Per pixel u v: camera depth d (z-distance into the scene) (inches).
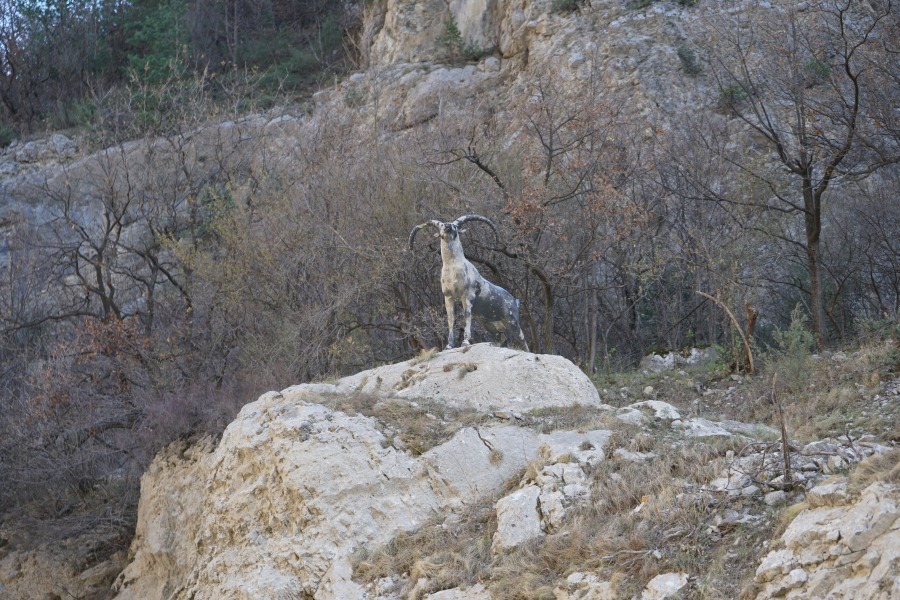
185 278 3284.9
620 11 3937.0
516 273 2819.9
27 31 5880.9
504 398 1722.4
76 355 3063.5
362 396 1749.5
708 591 1057.5
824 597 946.7
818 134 2556.6
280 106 4589.1
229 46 5679.1
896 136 2477.9
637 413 1605.6
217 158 3580.2
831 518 1023.0
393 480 1550.2
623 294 3253.0
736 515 1170.0
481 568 1312.7
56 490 2994.6
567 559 1236.5
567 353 3206.2
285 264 2888.8
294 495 1582.2
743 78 3336.6
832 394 1916.8
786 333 2278.5
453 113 3174.2
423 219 2733.8
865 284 3019.2
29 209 4623.5
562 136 3002.0
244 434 1750.7
